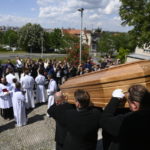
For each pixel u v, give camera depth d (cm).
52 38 7281
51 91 918
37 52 6969
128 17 1614
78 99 252
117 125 197
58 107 284
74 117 248
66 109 278
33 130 736
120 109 274
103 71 354
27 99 959
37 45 6881
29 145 624
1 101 826
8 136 685
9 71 1027
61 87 513
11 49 7319
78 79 434
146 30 1550
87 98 254
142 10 1564
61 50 6981
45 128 753
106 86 300
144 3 1588
